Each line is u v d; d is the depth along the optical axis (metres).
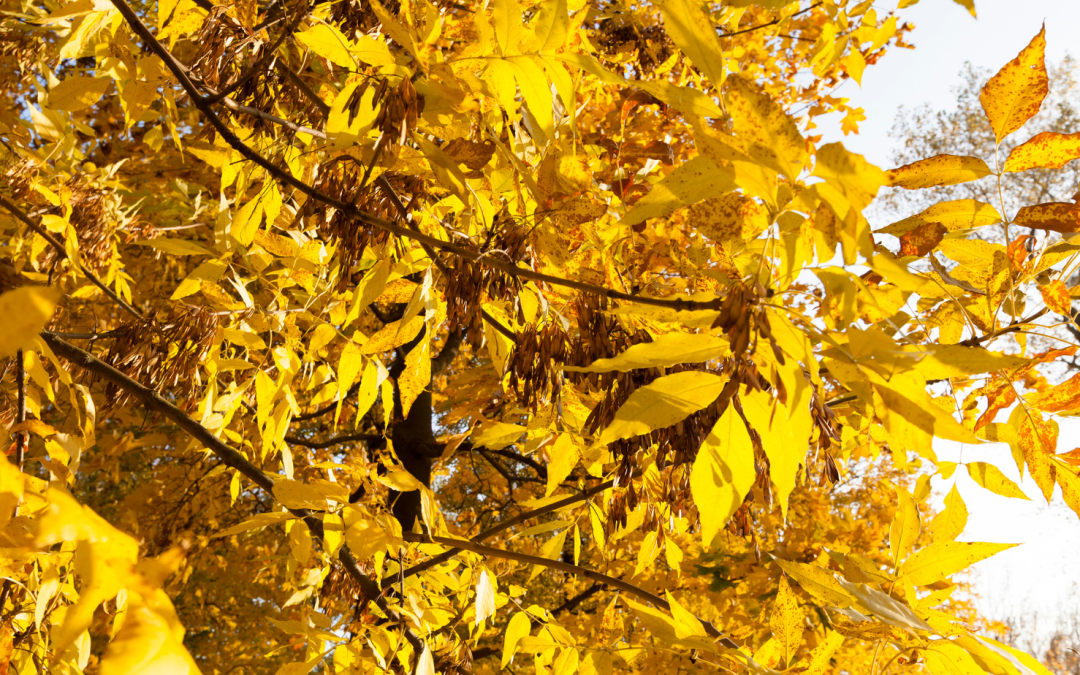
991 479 1.56
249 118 1.78
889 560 3.89
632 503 1.80
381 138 1.50
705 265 1.54
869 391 1.30
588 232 1.58
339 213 1.67
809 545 3.61
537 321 1.64
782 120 1.27
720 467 1.37
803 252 1.33
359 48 1.51
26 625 1.63
